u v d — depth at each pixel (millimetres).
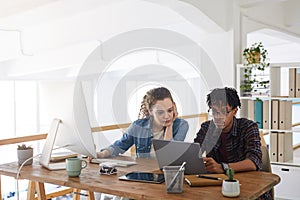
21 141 3549
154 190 1905
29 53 5508
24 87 7012
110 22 4781
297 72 3977
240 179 2113
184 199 1753
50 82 2396
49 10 4453
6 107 6801
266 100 4148
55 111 2430
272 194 2455
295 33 6371
